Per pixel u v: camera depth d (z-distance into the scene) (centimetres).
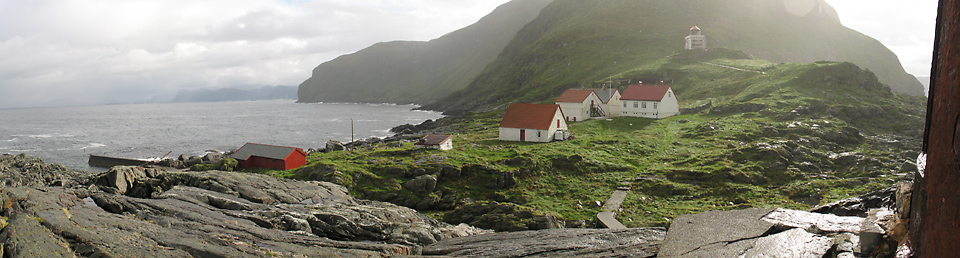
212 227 2686
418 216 4284
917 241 879
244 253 2175
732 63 15325
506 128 8762
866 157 6425
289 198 4275
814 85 11288
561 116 8794
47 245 1933
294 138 14225
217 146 12750
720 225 1541
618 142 7981
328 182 5478
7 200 2314
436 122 14938
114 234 2197
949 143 631
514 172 6094
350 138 13912
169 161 8731
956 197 606
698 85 13600
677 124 9419
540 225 4422
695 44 19312
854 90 11100
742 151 6819
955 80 614
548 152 7150
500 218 4578
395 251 2562
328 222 3328
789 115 8912
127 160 9856
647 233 2008
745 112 9762
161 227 2498
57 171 7581
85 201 2873
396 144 8550
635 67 17738
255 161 7069
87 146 13025
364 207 4094
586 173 6375
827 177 5966
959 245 597
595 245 1911
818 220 1466
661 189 5650
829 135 7750
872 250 1154
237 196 4059
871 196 1892
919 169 880
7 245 1873
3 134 17288
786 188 5616
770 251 1273
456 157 6694
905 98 11194
